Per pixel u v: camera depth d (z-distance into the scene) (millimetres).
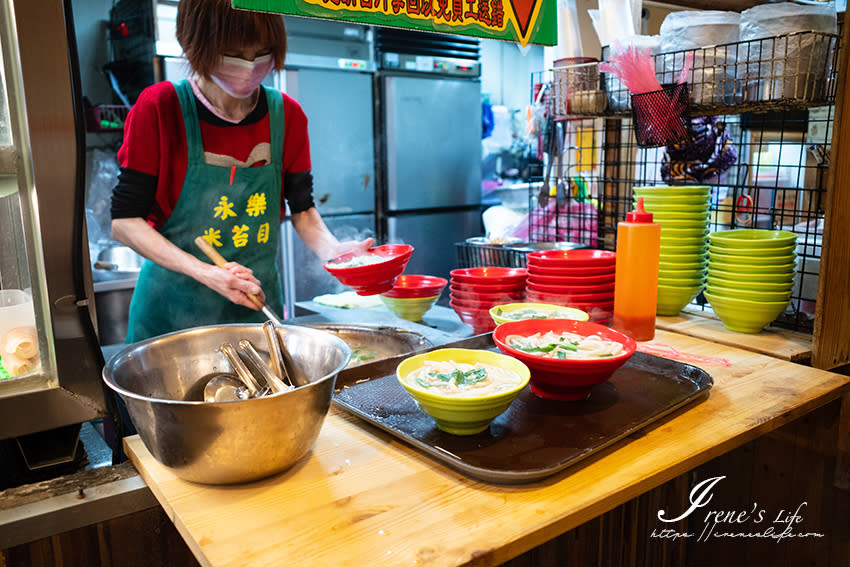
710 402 1209
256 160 1861
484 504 869
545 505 862
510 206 4727
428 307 1814
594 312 1653
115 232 1685
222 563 746
